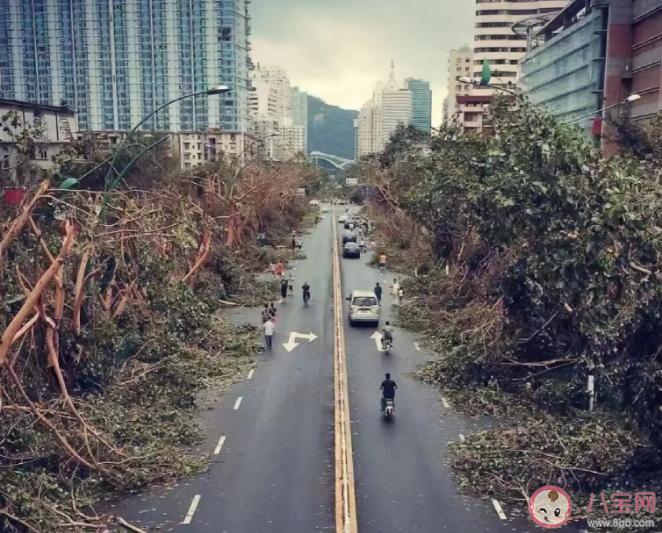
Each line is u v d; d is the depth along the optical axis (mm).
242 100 149000
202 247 38781
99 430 18875
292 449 20531
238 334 34031
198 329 31438
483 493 17453
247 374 28453
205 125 143625
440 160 39656
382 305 42469
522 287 24297
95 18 139000
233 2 139750
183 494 17531
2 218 23312
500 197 20906
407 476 18625
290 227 92625
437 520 16156
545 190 19797
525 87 105500
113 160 23125
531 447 18297
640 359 17969
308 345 33375
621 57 68062
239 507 16859
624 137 42812
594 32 70188
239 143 128625
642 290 17312
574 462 17203
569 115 79750
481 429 21969
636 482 16609
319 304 43688
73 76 141375
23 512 14320
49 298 21406
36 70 141750
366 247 75438
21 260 21844
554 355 24797
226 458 19844
